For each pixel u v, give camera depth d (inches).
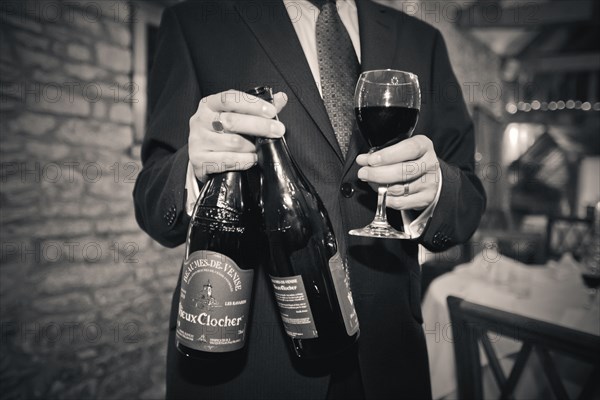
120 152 103.0
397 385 29.9
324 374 28.3
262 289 28.8
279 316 28.5
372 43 31.5
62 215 92.8
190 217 27.0
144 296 108.3
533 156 351.6
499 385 43.1
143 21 105.7
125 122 103.7
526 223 293.0
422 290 57.9
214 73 30.4
